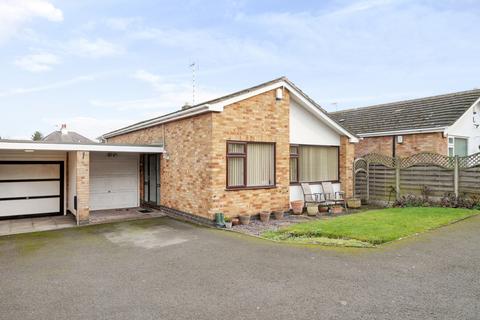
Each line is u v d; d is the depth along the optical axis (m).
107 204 13.84
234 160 10.23
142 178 14.51
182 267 5.88
